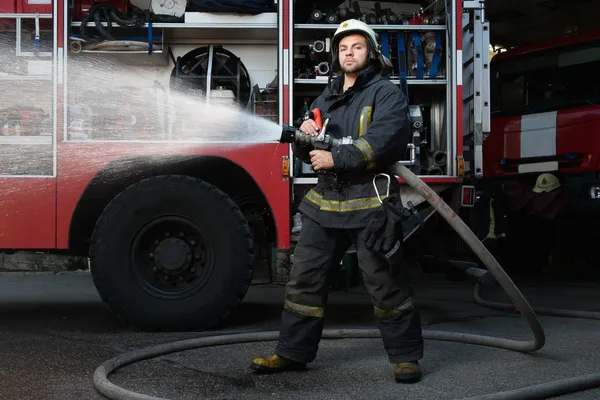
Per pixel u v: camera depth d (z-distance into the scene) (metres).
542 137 7.31
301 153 3.07
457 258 6.18
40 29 4.22
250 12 4.40
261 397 2.57
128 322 3.99
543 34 11.74
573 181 7.13
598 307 5.12
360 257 2.86
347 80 3.02
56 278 7.59
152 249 4.05
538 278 7.59
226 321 4.43
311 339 2.96
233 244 4.00
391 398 2.56
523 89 7.69
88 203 4.24
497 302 5.31
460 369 3.02
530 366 3.07
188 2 4.45
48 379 2.88
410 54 4.45
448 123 4.37
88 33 4.37
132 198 3.97
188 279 4.07
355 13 4.45
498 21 11.70
